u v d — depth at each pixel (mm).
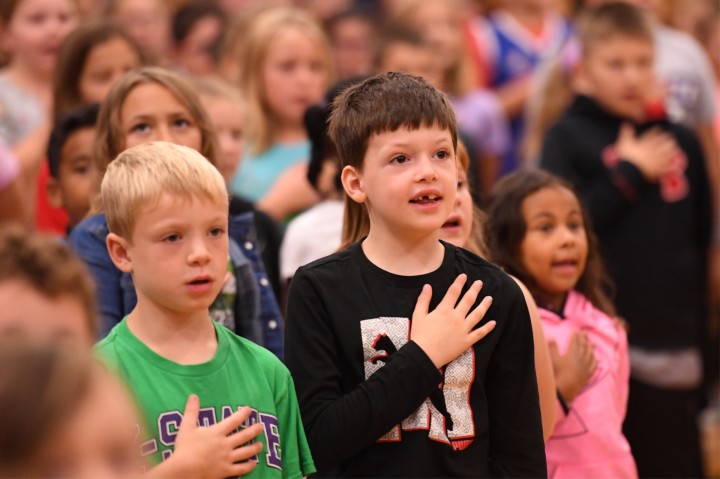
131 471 3637
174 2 23469
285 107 16453
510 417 7434
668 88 17250
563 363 9344
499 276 7566
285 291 12109
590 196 13930
